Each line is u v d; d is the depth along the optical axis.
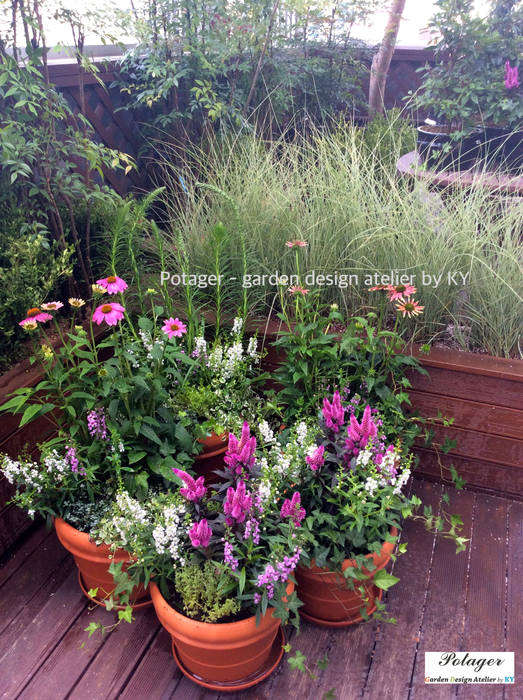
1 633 1.69
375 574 1.51
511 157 3.21
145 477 1.67
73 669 1.60
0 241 2.14
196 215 2.74
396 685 1.56
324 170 2.72
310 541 1.52
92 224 2.64
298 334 2.07
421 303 2.29
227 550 1.35
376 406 2.03
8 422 1.82
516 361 2.10
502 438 2.15
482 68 3.25
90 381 1.69
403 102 5.68
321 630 1.72
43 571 1.90
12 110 2.18
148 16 3.63
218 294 2.22
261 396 2.48
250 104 4.28
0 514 1.87
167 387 2.09
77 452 1.70
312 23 4.65
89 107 3.33
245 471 1.58
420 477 2.37
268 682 1.57
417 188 2.54
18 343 2.06
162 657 1.64
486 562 1.96
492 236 2.36
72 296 2.42
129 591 1.52
